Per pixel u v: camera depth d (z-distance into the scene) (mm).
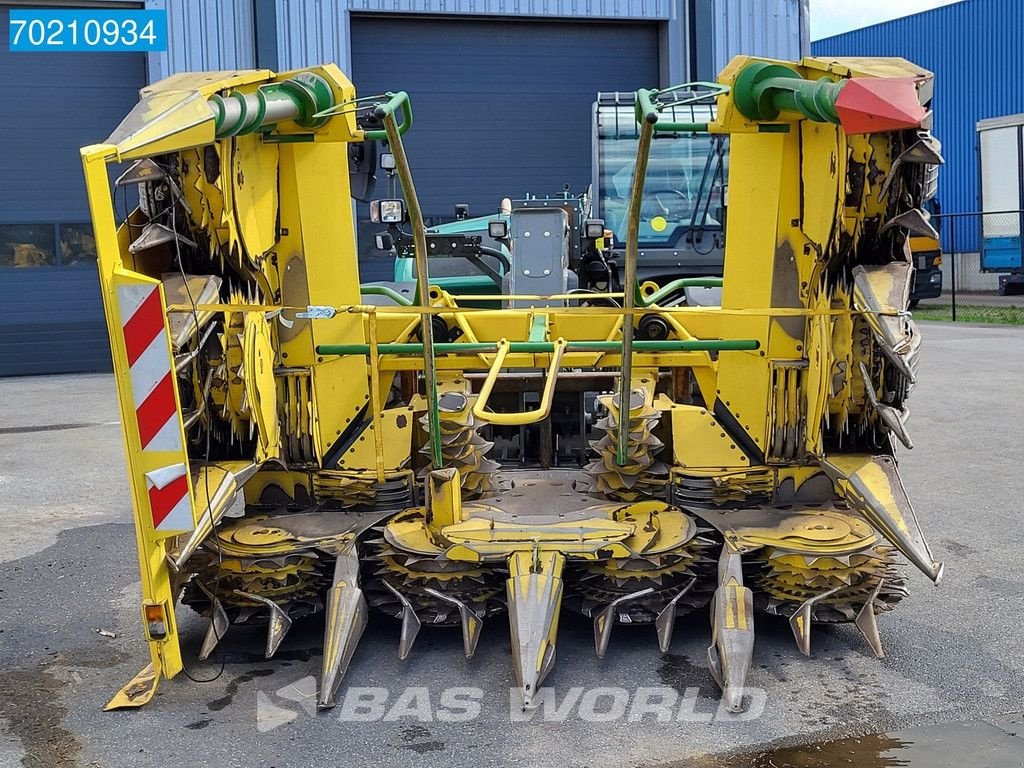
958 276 29859
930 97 4113
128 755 3863
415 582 4625
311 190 4910
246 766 3760
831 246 4500
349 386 5125
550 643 4207
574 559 4488
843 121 3455
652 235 10297
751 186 4852
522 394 5848
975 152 31594
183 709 4238
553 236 6574
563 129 17500
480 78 17156
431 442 4820
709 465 4969
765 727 3992
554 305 6406
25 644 5062
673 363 5254
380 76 16859
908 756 3740
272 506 5059
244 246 4504
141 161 4035
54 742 3982
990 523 6988
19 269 16391
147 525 3932
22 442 10625
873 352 4500
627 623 4609
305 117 4535
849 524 4645
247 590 4582
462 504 5012
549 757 3777
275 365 4891
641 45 17609
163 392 3828
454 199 17234
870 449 4797
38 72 16094
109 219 3695
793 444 4848
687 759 3742
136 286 3754
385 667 4609
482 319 5414
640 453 4973
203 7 16109
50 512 7805
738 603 4371
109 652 4949
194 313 4152
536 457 6008
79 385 15273
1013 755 3738
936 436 9945
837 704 4191
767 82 4340
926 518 7133
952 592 5594
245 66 16266
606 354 5316
